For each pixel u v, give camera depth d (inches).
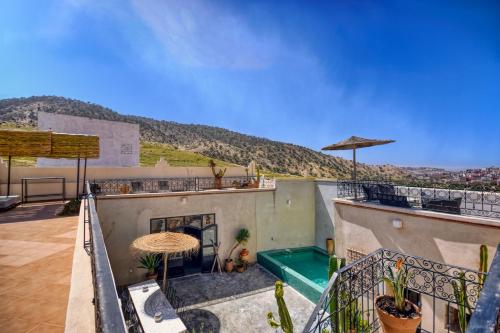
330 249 590.2
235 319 358.0
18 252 194.4
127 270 458.0
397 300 158.2
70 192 521.7
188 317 362.0
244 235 551.8
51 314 113.3
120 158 686.5
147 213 478.3
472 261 236.8
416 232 279.1
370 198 350.0
